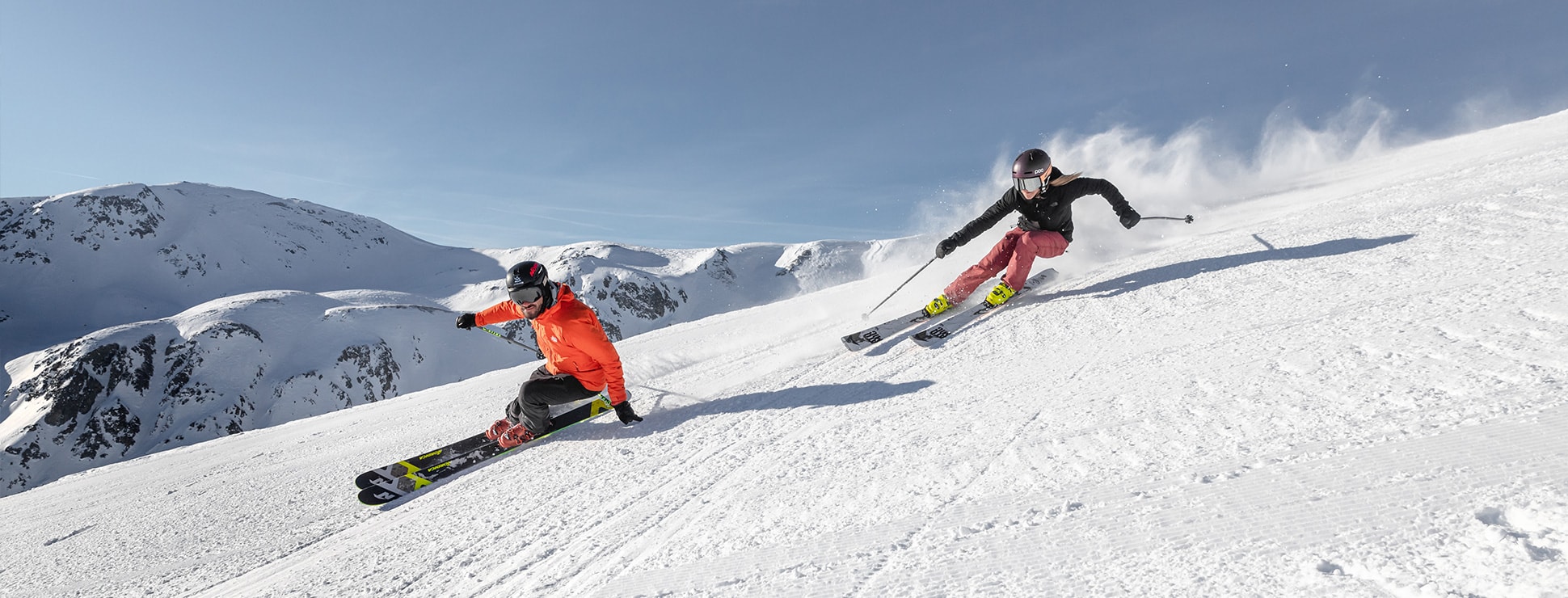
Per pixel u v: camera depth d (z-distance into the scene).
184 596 3.04
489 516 3.24
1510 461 1.56
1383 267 3.91
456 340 107.88
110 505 5.22
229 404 81.94
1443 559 1.28
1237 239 5.84
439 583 2.63
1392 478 1.63
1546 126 9.28
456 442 4.68
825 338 6.01
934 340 4.82
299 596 2.76
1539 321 2.49
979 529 1.95
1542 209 4.21
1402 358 2.47
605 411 4.55
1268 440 2.05
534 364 8.73
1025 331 4.51
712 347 6.96
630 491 3.17
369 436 6.07
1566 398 1.81
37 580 3.72
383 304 116.12
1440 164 7.94
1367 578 1.30
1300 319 3.33
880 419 3.40
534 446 4.31
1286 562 1.41
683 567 2.25
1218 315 3.77
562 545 2.74
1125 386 2.96
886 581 1.78
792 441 3.38
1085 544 1.71
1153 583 1.46
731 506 2.72
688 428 4.02
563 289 4.12
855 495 2.47
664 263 173.50
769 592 1.89
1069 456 2.33
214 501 4.64
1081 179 5.12
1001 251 5.39
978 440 2.73
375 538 3.28
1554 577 1.13
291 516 3.92
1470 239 3.99
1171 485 1.91
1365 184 7.71
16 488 74.19
